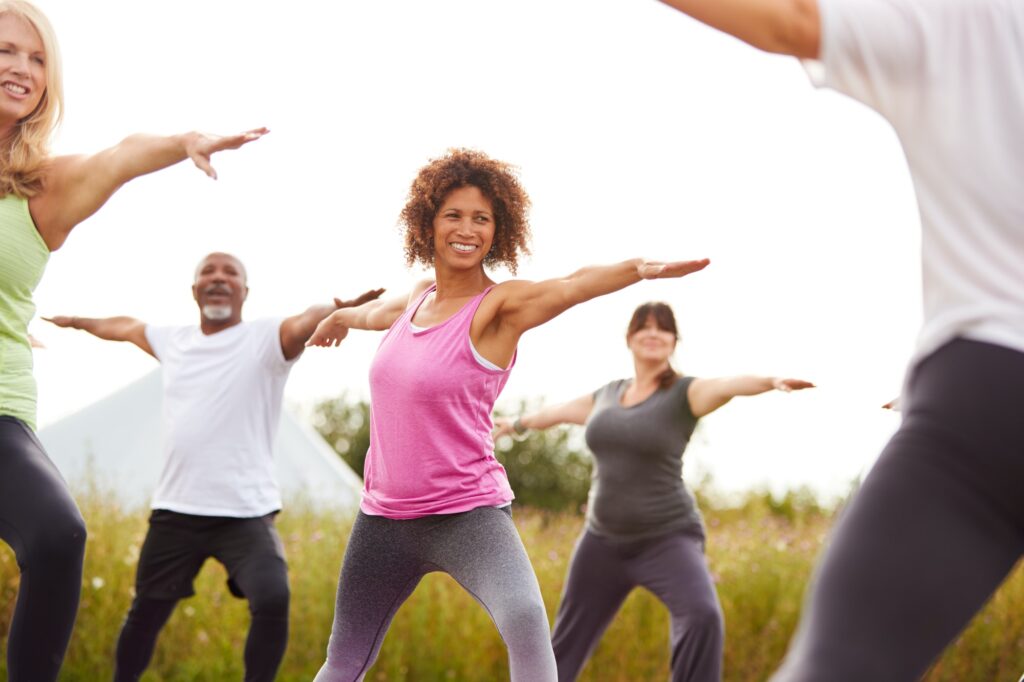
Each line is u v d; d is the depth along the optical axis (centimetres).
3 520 305
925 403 145
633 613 720
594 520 504
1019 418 138
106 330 523
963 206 148
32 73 334
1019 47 147
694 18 155
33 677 300
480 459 328
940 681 729
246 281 508
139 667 486
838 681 133
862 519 141
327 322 403
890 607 135
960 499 138
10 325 330
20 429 322
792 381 473
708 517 1141
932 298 152
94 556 679
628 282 304
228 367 488
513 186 348
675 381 500
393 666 690
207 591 709
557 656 501
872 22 150
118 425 1063
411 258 364
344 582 337
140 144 320
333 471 1112
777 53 155
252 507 483
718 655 473
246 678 463
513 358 333
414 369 321
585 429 513
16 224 326
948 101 149
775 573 770
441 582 723
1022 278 144
